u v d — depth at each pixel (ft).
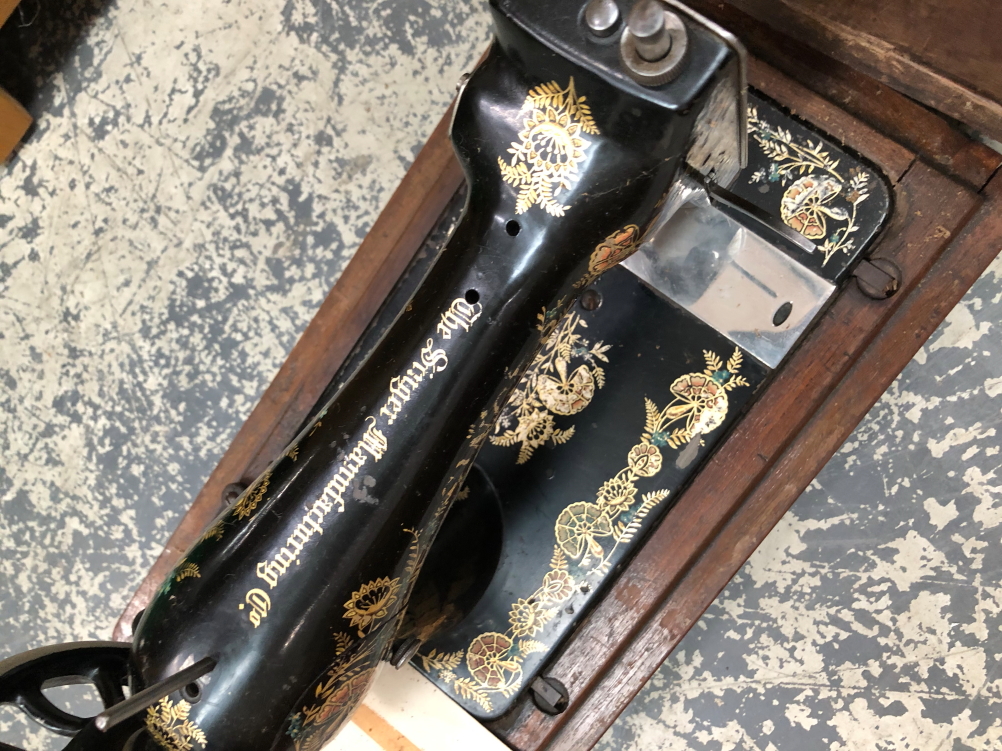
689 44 1.26
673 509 2.35
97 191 3.09
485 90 1.51
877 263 2.18
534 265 1.57
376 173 2.97
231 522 1.69
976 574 2.77
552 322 1.69
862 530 2.85
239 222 3.05
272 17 2.96
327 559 1.60
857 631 2.86
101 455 3.17
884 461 2.84
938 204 2.16
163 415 3.13
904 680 2.83
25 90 3.07
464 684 2.37
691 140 1.44
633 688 2.39
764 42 2.24
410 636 2.09
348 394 1.67
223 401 3.09
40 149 3.10
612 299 2.29
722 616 2.95
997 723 2.75
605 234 1.57
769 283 2.16
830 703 2.87
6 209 3.14
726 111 1.44
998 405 2.73
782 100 2.23
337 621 1.63
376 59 2.92
